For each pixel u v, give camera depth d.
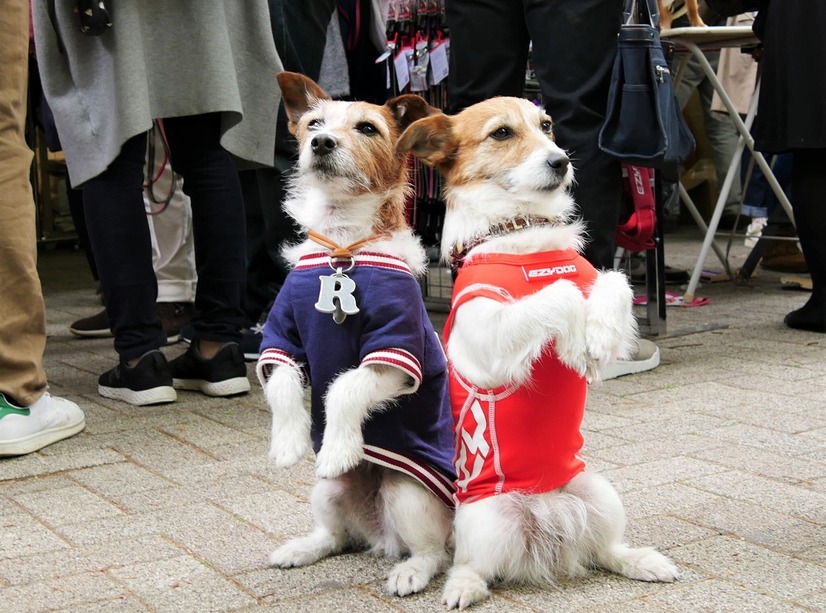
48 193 9.16
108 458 3.22
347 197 2.36
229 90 3.74
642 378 4.22
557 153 2.34
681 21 5.98
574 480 2.30
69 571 2.33
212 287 4.02
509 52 3.89
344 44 5.32
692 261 7.53
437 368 2.34
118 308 3.86
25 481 3.00
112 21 3.55
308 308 2.29
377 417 2.28
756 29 4.98
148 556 2.43
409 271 2.34
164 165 4.84
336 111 2.50
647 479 2.93
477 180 2.40
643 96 3.83
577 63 3.77
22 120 3.30
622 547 2.31
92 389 4.19
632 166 4.27
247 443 3.37
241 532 2.58
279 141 4.40
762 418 3.56
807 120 4.64
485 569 2.20
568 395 2.22
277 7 4.38
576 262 2.30
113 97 3.56
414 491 2.30
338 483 2.39
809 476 2.94
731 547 2.41
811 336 4.96
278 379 2.29
